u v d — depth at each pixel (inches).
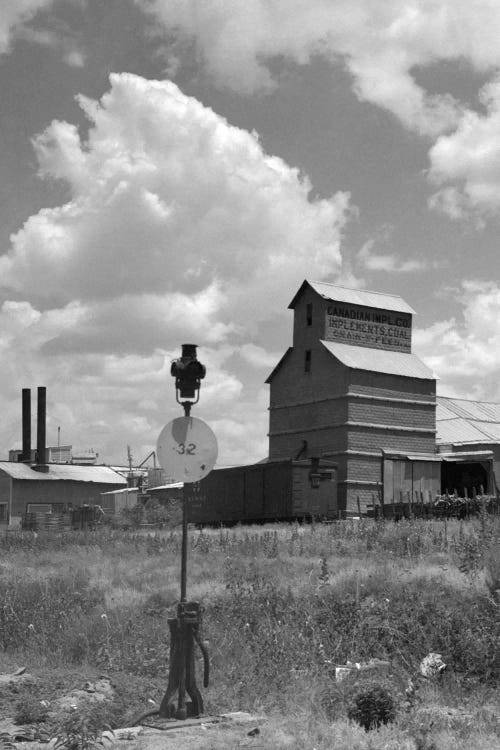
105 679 527.5
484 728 393.4
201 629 601.0
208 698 460.8
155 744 360.2
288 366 2155.5
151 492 2726.4
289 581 769.6
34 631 650.8
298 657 550.3
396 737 372.2
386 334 2144.4
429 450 2094.0
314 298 2108.8
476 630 567.2
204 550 1099.3
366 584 711.1
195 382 423.5
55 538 1569.9
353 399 2009.1
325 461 1760.6
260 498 1784.0
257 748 351.6
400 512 1489.9
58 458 3853.3
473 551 783.1
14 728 420.8
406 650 560.4
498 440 2454.5
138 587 829.8
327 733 375.2
